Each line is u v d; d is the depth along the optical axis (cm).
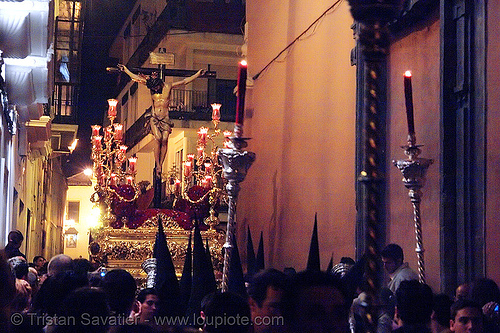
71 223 3344
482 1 544
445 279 557
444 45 574
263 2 1205
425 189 626
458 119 566
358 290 414
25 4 714
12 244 778
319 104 904
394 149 697
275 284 301
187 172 1077
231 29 2397
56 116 2097
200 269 412
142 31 2970
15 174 1196
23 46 741
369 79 270
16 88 884
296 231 970
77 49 2120
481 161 539
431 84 628
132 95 3052
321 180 883
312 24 941
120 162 1048
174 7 2402
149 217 941
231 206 466
